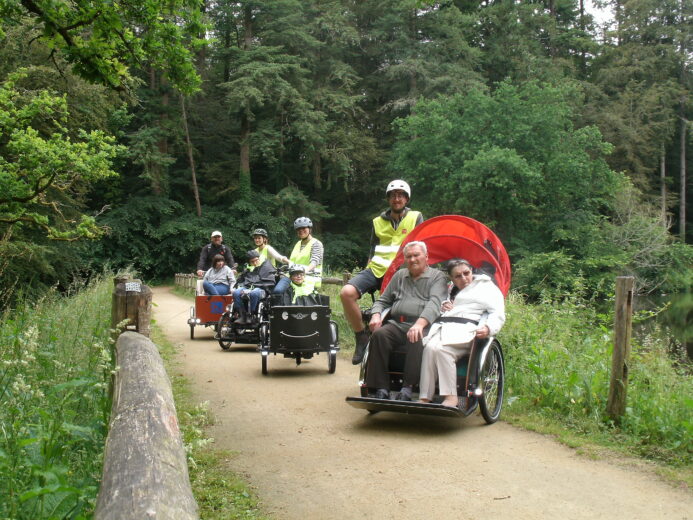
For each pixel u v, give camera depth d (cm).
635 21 4775
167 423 250
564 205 3359
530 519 357
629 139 4181
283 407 619
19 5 723
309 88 3888
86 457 347
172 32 755
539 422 557
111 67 794
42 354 450
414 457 464
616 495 394
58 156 1005
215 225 3775
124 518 172
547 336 765
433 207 3450
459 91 3766
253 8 3859
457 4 4534
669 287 3291
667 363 691
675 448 479
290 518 359
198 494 390
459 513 364
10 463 285
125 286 460
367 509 371
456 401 526
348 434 525
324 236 4147
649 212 3625
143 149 3350
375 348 558
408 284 595
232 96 3472
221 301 1164
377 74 4431
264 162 4247
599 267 3145
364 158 4028
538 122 3269
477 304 573
